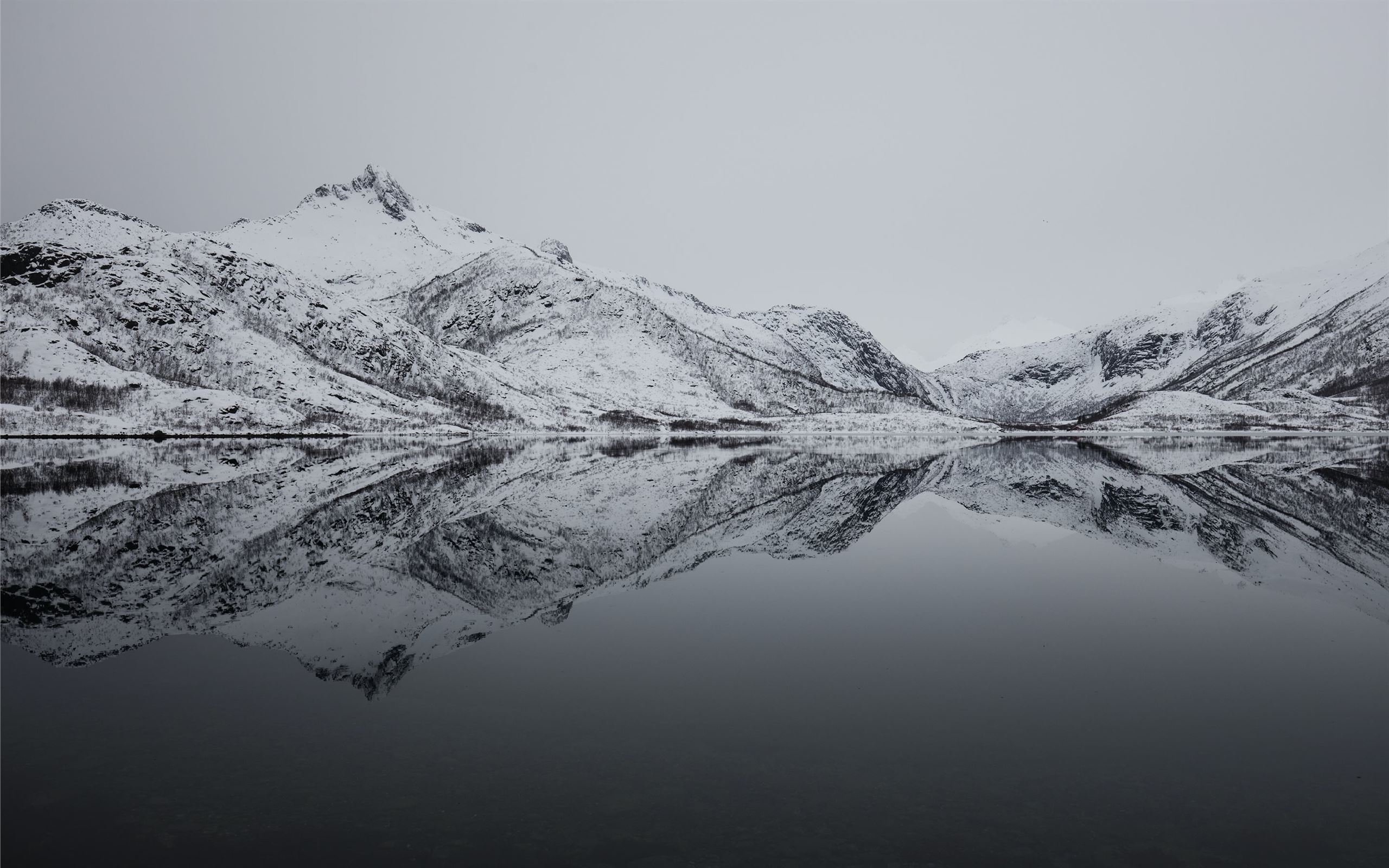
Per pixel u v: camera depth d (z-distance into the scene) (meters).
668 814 9.04
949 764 10.35
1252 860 8.18
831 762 10.38
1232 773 10.12
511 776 9.97
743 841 8.51
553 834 8.61
